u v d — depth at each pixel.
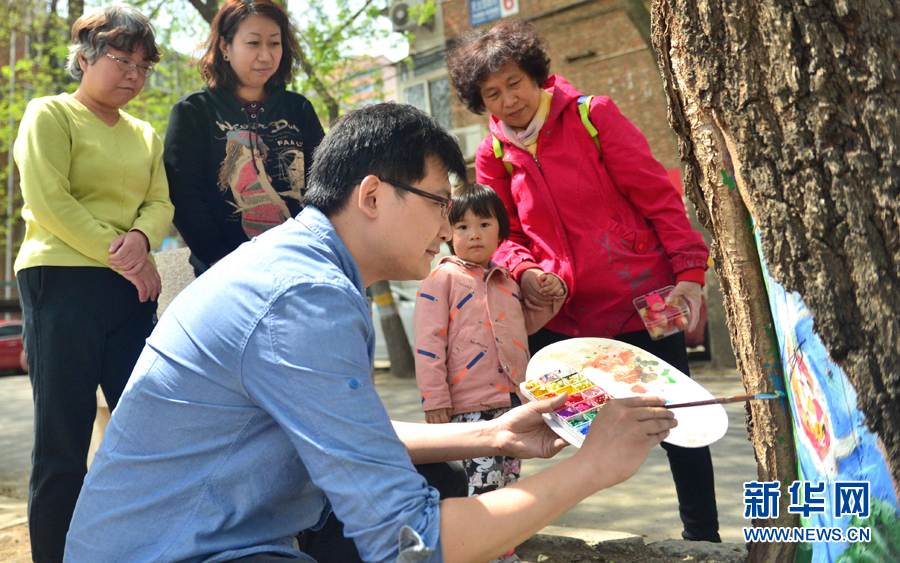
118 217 2.39
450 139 1.42
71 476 2.15
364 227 1.37
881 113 1.33
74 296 2.20
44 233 2.26
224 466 1.25
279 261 1.29
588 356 1.88
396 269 1.41
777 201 1.48
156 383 1.28
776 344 1.64
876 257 1.35
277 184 2.64
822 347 1.43
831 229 1.41
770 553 1.67
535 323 2.62
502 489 1.28
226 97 2.60
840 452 1.42
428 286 2.64
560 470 1.30
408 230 1.37
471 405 2.51
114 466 1.29
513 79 2.50
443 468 1.90
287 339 1.21
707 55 1.56
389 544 1.17
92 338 2.22
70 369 2.16
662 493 3.68
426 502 1.22
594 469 1.30
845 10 1.35
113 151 2.39
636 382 1.75
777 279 1.51
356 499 1.18
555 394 1.68
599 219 2.51
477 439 1.64
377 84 10.28
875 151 1.34
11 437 6.37
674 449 2.50
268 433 1.27
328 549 1.69
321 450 1.18
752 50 1.49
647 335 2.51
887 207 1.33
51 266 2.20
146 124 2.61
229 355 1.24
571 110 2.53
